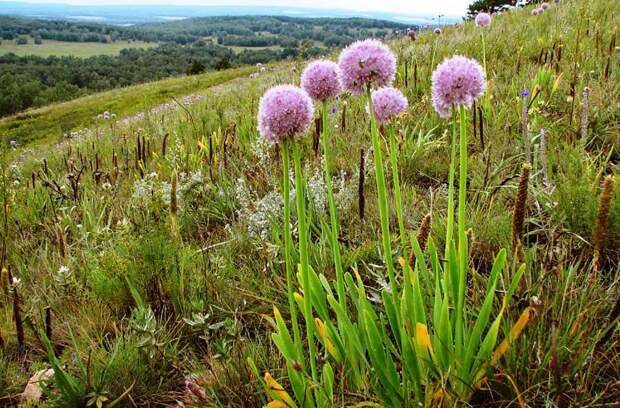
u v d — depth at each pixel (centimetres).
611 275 259
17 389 262
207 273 312
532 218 297
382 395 196
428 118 527
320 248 308
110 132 1023
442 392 177
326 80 178
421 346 180
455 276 202
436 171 435
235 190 432
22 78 8094
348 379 209
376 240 317
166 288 305
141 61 9925
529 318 202
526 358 200
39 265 367
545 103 477
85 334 272
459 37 923
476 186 371
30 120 3969
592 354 189
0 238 428
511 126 457
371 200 384
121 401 243
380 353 194
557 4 1000
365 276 296
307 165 427
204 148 548
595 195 284
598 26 686
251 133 573
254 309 282
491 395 194
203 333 278
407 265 195
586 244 276
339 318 198
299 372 189
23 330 287
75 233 420
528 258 243
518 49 717
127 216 425
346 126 537
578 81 520
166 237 337
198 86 3903
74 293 321
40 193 524
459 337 194
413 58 727
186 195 410
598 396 178
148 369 253
